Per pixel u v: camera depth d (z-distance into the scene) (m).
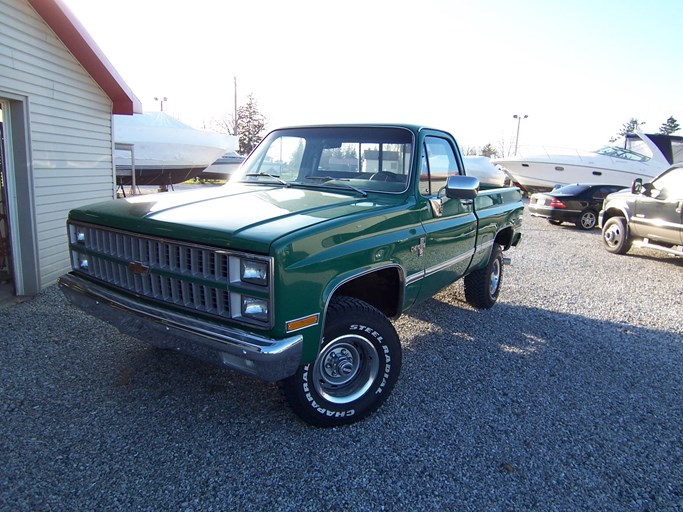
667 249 8.99
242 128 52.03
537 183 20.70
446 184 4.23
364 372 3.36
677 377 4.39
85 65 6.83
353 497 2.63
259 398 3.58
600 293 7.21
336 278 2.89
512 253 10.15
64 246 6.62
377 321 3.25
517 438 3.27
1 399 3.40
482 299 5.82
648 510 2.67
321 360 3.10
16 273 5.80
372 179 3.96
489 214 5.20
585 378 4.26
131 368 3.95
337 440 3.14
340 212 3.16
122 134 14.75
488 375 4.21
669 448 3.26
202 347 2.77
